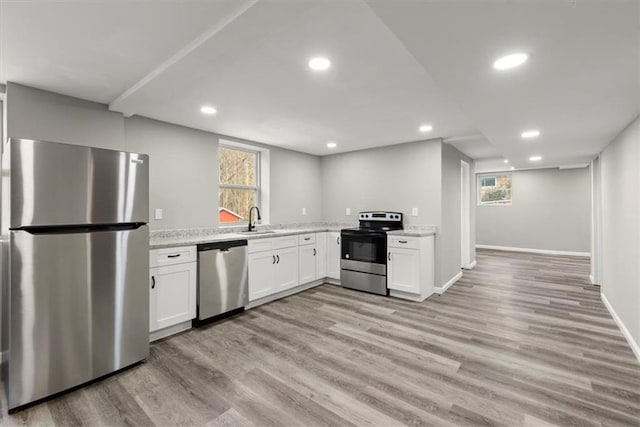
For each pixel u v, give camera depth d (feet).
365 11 4.84
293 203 16.08
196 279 9.82
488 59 5.31
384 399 6.10
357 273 14.12
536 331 9.41
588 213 23.34
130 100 8.17
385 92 8.31
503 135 10.87
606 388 6.43
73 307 6.50
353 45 5.92
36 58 6.27
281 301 12.55
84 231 6.71
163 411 5.78
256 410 5.79
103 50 6.00
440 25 4.29
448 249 14.60
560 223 24.36
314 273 14.61
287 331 9.49
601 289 12.84
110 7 4.66
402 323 10.11
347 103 9.16
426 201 13.91
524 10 3.93
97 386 6.63
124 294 7.28
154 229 10.61
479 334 9.20
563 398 6.10
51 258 6.24
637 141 8.38
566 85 6.38
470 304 12.08
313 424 5.41
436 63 5.46
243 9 4.59
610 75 5.90
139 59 6.37
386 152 15.08
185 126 11.50
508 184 26.71
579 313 11.02
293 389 6.45
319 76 7.32
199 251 9.80
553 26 4.29
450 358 7.73
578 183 23.67
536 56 5.20
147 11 4.77
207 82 7.66
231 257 10.75
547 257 22.85
